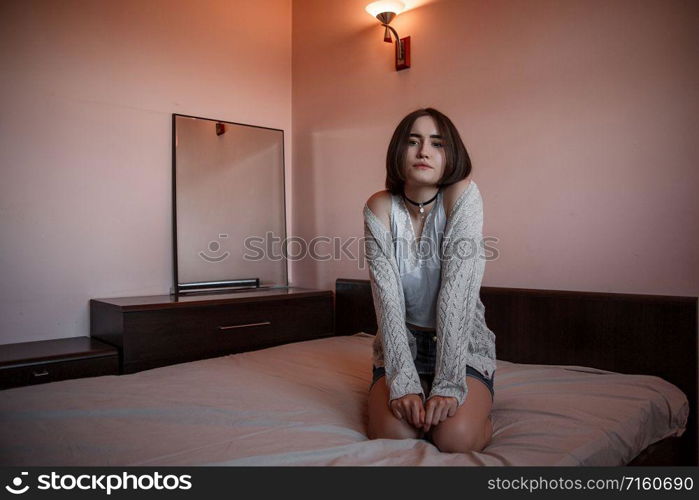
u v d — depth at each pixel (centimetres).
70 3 265
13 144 248
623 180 195
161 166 295
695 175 177
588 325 194
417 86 268
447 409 121
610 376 177
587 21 204
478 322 145
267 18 340
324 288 325
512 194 228
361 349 226
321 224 327
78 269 267
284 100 347
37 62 255
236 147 322
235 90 325
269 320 282
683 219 180
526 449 117
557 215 213
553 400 151
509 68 229
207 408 146
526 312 210
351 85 306
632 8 192
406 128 136
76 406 148
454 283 131
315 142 331
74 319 266
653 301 179
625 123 194
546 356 205
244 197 324
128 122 284
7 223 247
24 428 131
